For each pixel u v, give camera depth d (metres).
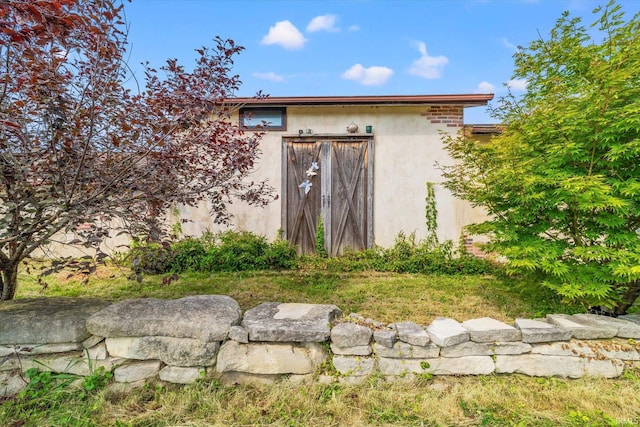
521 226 3.36
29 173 2.04
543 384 2.12
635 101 2.57
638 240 2.70
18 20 1.51
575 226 3.02
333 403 1.93
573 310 3.23
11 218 2.12
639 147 2.48
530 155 3.14
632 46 2.49
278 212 6.09
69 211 2.12
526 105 3.41
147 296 3.96
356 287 4.45
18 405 1.85
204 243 5.75
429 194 5.89
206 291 4.20
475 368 2.16
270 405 1.92
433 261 5.39
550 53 3.10
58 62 1.95
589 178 2.58
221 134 3.09
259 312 2.40
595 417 1.84
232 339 2.12
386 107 5.95
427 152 5.90
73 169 2.10
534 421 1.81
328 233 6.07
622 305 3.04
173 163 2.49
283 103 5.69
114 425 1.76
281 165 6.07
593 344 2.21
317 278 4.98
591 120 2.65
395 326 2.31
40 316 2.10
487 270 5.30
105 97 2.11
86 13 1.88
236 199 6.05
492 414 1.87
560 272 2.76
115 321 2.06
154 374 2.07
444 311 3.52
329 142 6.05
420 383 2.10
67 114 1.98
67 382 2.01
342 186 6.06
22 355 2.02
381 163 5.99
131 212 2.33
